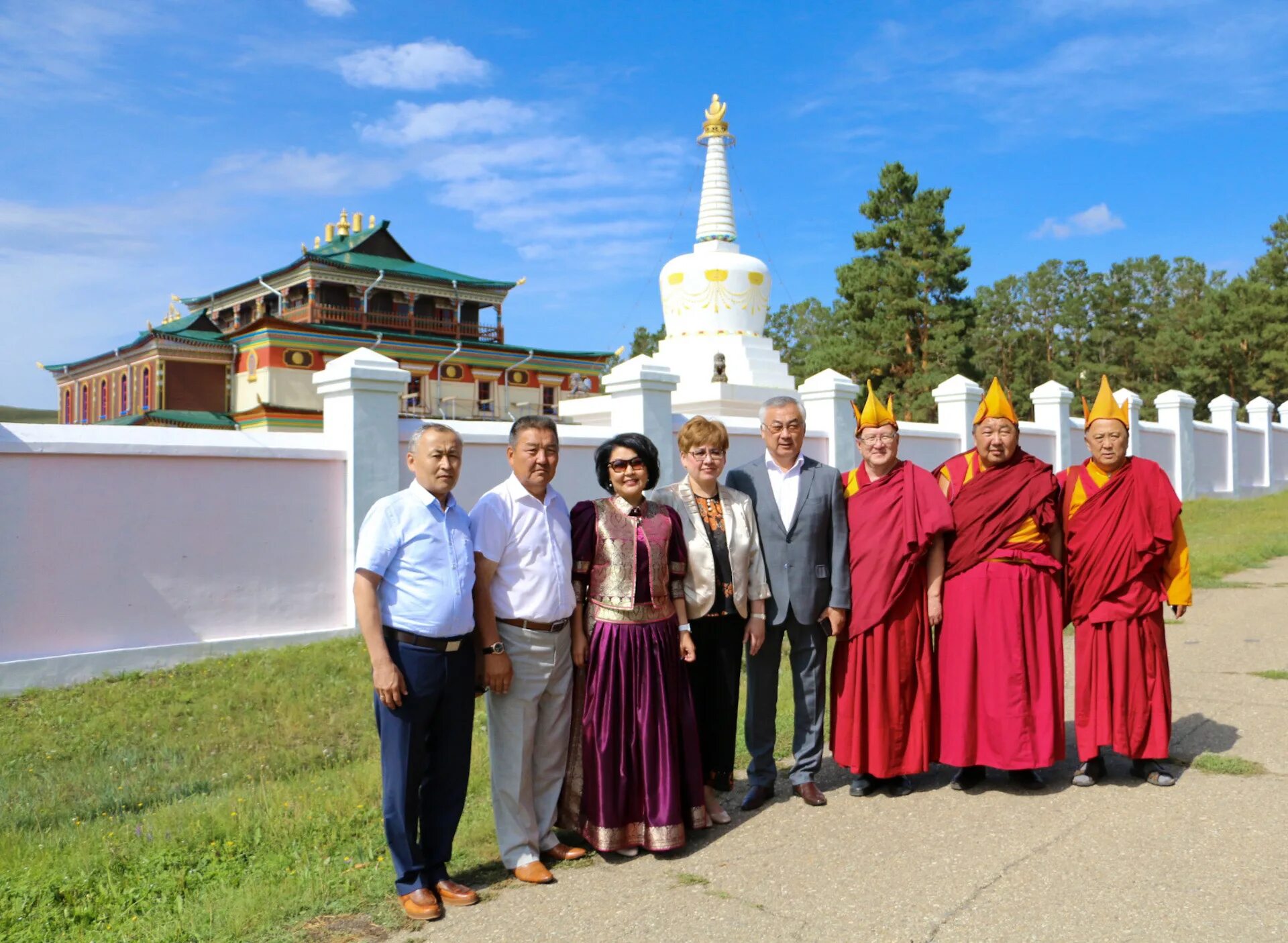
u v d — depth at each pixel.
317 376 9.33
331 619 9.04
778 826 4.82
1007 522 5.15
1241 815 4.62
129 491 7.94
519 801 4.37
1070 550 5.31
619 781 4.43
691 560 4.84
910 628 5.16
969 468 5.40
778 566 5.15
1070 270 54.88
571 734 4.62
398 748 3.99
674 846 4.41
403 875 3.98
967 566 5.19
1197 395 43.25
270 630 8.66
